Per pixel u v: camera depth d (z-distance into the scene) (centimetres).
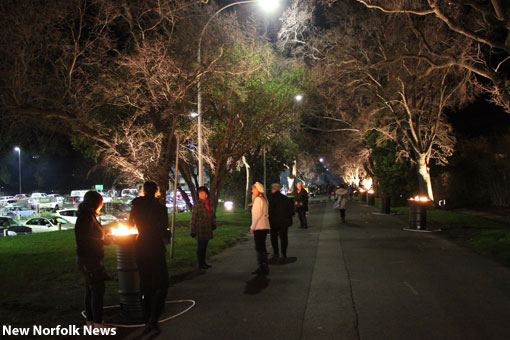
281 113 2262
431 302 770
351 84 3042
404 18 2538
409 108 3034
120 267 706
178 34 1812
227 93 1977
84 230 620
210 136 2058
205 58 1719
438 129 3241
